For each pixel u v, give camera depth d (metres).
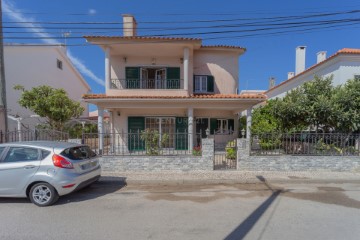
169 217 4.54
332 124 9.52
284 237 3.71
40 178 5.17
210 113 14.41
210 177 7.54
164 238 3.69
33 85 17.55
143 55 14.08
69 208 5.07
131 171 8.32
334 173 8.06
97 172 6.34
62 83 20.14
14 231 3.96
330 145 8.56
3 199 5.66
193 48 13.49
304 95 10.16
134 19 14.30
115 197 5.85
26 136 8.91
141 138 9.30
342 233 3.84
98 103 11.86
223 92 14.57
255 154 8.48
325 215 4.62
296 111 9.77
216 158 10.46
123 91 12.71
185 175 7.80
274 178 7.41
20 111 16.86
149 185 7.03
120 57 14.12
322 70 14.27
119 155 8.39
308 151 8.51
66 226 4.15
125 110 13.70
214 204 5.30
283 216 4.57
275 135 8.68
